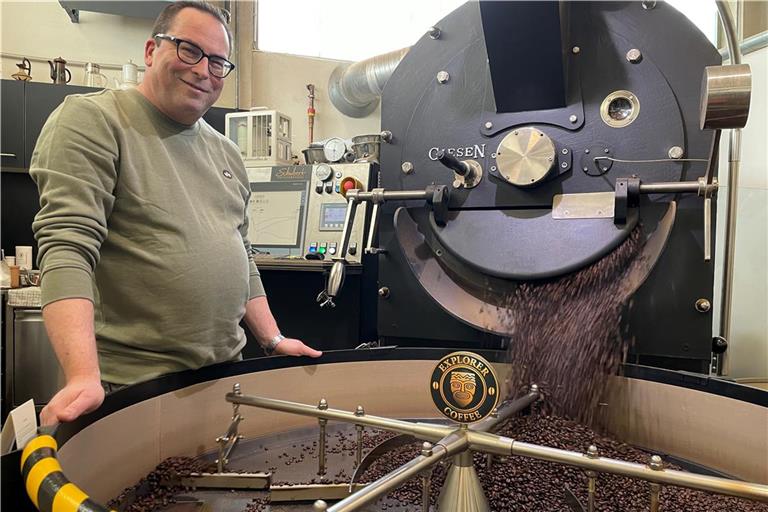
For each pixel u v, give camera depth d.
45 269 0.93
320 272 2.28
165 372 1.09
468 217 1.36
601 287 1.22
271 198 2.54
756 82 2.25
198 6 1.12
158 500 0.92
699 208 1.19
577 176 1.27
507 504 0.89
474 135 1.38
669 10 1.22
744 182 2.27
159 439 1.02
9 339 2.45
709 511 0.89
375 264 2.45
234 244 1.21
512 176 1.28
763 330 2.18
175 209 1.10
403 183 1.47
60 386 2.51
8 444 0.68
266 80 3.51
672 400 1.15
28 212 3.05
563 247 1.23
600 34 1.26
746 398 1.04
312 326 2.36
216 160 1.29
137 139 1.09
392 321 1.50
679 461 1.13
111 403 0.90
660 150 1.20
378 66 2.99
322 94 3.57
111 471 0.89
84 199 0.98
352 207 1.45
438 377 0.83
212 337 1.15
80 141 0.99
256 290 1.44
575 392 1.17
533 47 1.20
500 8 1.16
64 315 0.90
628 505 0.90
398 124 1.49
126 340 1.07
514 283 1.32
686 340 1.21
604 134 1.25
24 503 0.62
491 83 1.37
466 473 0.78
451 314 1.34
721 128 0.99
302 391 1.28
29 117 2.84
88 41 3.31
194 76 1.10
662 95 1.21
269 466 1.07
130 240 1.07
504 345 1.39
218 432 1.14
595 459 0.72
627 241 1.20
